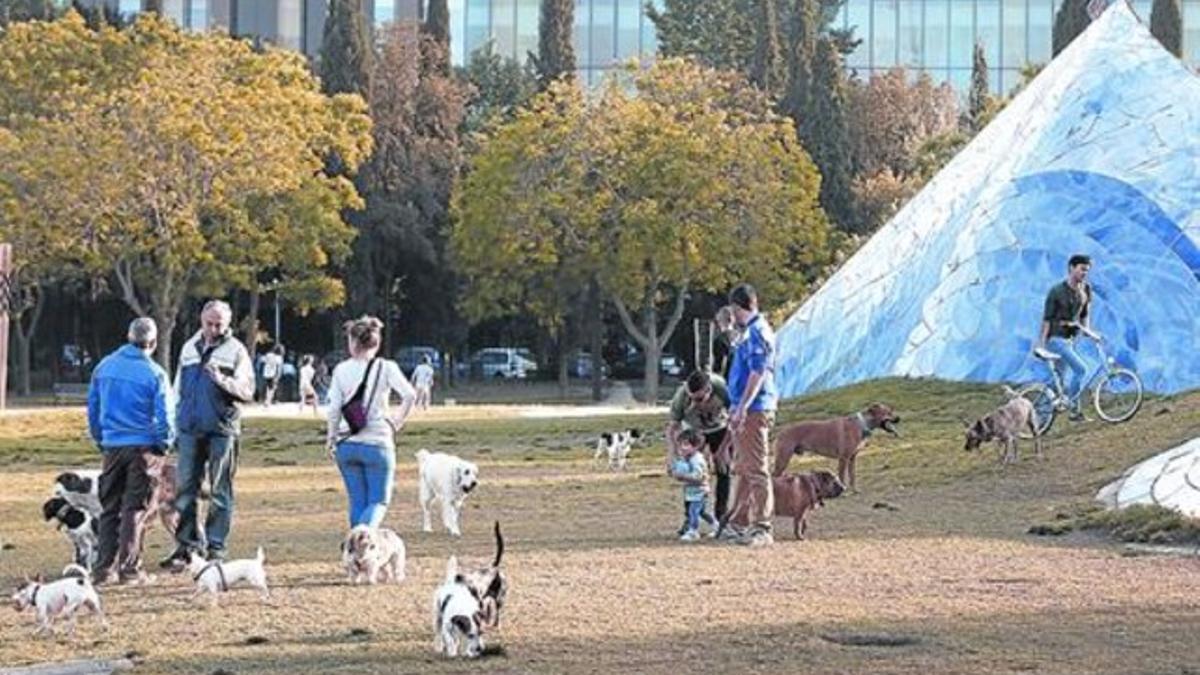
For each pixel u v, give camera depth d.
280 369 72.12
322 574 17.83
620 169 72.12
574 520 23.41
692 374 21.08
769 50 91.19
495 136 75.12
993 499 24.44
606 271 72.50
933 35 111.06
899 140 95.44
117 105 64.69
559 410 60.41
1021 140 42.41
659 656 13.02
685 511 21.20
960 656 12.87
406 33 94.00
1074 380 29.66
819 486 20.59
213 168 65.25
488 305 76.81
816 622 14.46
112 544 17.59
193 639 14.13
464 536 21.34
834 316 44.12
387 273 82.88
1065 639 13.52
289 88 70.31
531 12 112.88
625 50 111.94
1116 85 41.69
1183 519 19.89
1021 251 39.59
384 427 17.88
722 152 71.75
